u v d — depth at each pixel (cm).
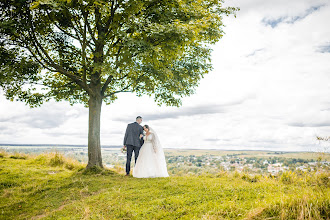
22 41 1019
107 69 913
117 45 1023
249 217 379
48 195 773
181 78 1216
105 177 938
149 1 972
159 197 599
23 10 927
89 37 1169
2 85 1077
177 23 916
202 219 409
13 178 962
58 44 1159
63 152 1478
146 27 896
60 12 953
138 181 837
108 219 495
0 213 652
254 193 538
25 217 617
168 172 1025
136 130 1031
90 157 1073
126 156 1027
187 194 590
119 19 981
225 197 526
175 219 450
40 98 1227
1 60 995
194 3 1086
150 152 981
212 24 1097
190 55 1274
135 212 507
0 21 891
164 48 961
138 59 1007
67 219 538
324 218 351
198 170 983
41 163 1355
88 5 918
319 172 579
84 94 1385
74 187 822
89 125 1105
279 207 389
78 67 1208
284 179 660
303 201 385
